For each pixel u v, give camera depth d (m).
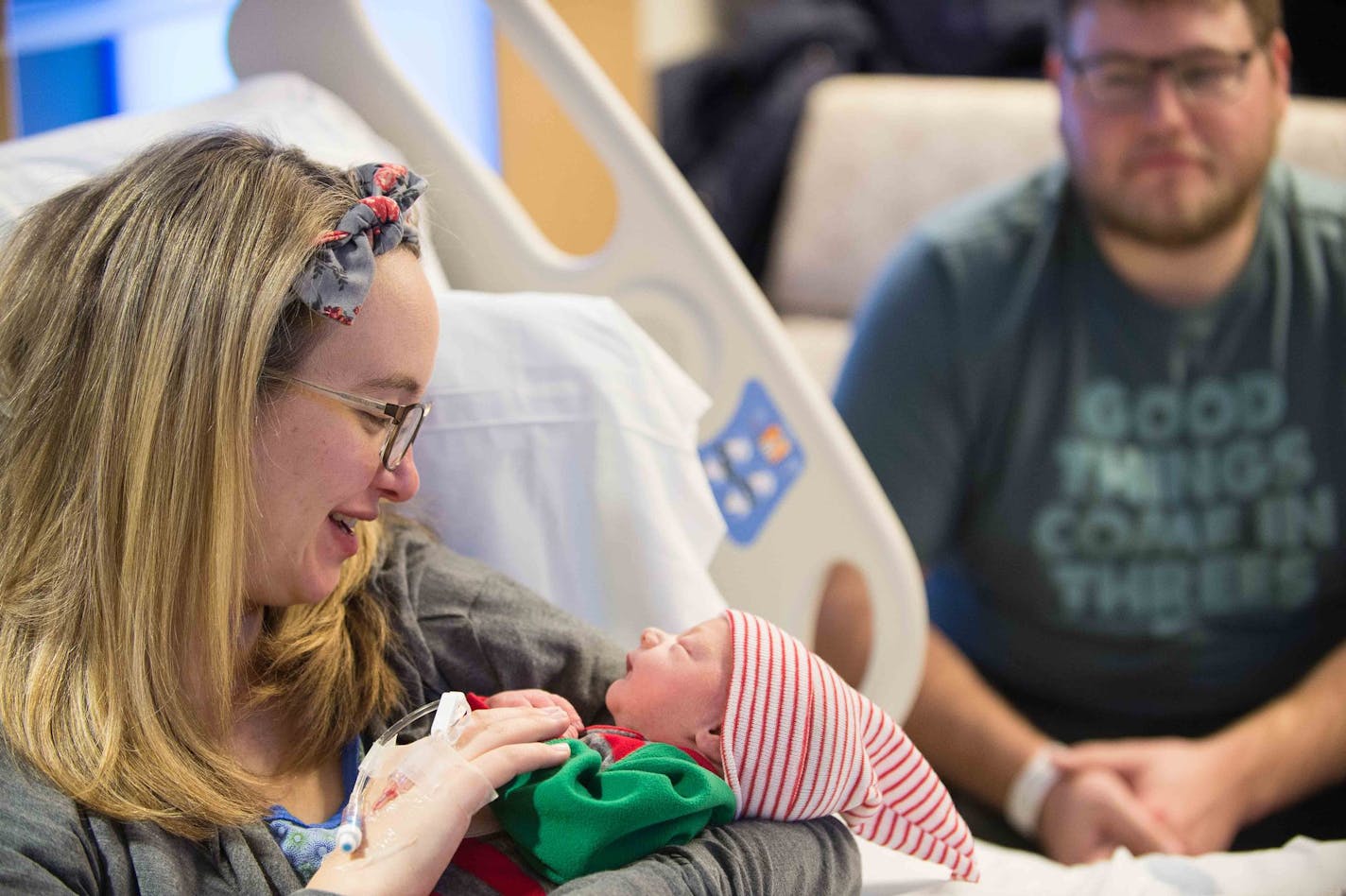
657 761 1.14
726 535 1.93
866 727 1.25
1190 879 1.40
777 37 3.96
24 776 1.07
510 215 1.95
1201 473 2.41
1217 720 2.47
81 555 1.14
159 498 1.11
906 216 3.62
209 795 1.11
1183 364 2.39
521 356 1.63
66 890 1.00
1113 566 2.42
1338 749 2.28
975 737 2.31
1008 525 2.46
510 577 1.55
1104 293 2.39
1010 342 2.42
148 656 1.13
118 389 1.11
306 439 1.15
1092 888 1.37
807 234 3.72
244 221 1.12
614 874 1.06
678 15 4.20
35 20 2.22
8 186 1.55
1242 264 2.35
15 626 1.14
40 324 1.15
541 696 1.27
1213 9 2.17
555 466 1.62
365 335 1.15
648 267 1.94
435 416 1.60
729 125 3.98
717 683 1.18
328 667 1.26
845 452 1.92
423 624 1.37
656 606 1.60
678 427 1.66
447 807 1.09
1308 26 3.64
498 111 3.29
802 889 1.14
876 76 4.00
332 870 1.05
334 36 1.90
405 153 1.93
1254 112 2.24
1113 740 2.46
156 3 2.22
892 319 2.49
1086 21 2.25
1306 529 2.41
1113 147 2.27
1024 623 2.50
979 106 3.59
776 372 1.92
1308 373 2.38
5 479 1.17
